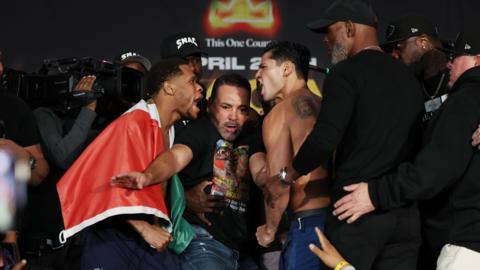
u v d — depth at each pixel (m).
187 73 3.91
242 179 4.29
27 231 4.23
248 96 4.29
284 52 4.01
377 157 3.58
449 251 3.56
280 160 3.87
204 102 4.64
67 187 3.61
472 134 3.48
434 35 4.55
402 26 4.57
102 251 3.72
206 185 4.21
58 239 4.25
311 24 3.88
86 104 4.30
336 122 3.53
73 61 4.50
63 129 4.44
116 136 3.68
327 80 3.62
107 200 3.58
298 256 3.83
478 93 3.53
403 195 3.44
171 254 3.91
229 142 4.28
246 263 4.34
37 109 4.41
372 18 3.81
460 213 3.55
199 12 6.60
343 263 3.36
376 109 3.58
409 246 3.63
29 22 6.51
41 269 4.25
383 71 3.64
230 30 6.60
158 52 6.60
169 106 3.90
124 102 4.25
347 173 3.61
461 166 3.45
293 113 3.89
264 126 3.94
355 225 3.56
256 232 4.07
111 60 6.56
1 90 4.20
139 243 3.76
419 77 4.52
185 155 4.04
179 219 3.92
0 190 2.66
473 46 3.68
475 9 6.71
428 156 3.43
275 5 6.62
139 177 3.54
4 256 3.18
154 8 6.60
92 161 3.65
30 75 4.41
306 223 3.84
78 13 6.55
